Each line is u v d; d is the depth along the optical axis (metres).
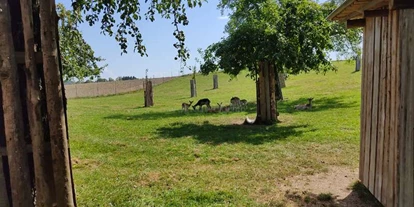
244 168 5.52
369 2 3.26
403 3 2.79
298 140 7.60
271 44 8.97
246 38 9.44
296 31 9.17
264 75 10.41
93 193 4.43
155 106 19.05
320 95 17.89
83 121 12.79
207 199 4.15
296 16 9.30
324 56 9.81
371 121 4.01
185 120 12.00
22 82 2.54
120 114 15.23
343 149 6.62
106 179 5.09
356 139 7.44
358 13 3.93
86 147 7.63
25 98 2.56
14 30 2.50
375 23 3.84
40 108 2.47
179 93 27.97
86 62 6.30
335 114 11.52
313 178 4.93
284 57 8.93
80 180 5.03
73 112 16.94
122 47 3.80
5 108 2.42
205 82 33.56
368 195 4.11
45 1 2.38
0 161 2.53
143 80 36.97
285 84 24.72
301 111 12.87
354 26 4.41
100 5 3.60
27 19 2.39
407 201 3.05
